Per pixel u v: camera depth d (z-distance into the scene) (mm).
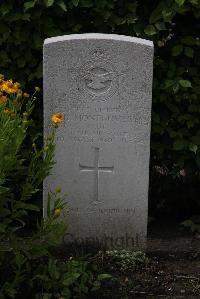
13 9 5023
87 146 4777
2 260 4234
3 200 3990
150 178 5629
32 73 5172
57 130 4742
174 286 4504
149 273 4641
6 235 4148
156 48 5121
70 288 4266
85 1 5008
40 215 5355
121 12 5090
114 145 4781
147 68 4652
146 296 4383
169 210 5699
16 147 3934
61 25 5137
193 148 5160
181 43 5141
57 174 4809
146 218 4895
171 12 4969
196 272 4684
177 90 5027
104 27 5137
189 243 5105
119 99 4707
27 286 4238
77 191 4848
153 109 5266
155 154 5395
